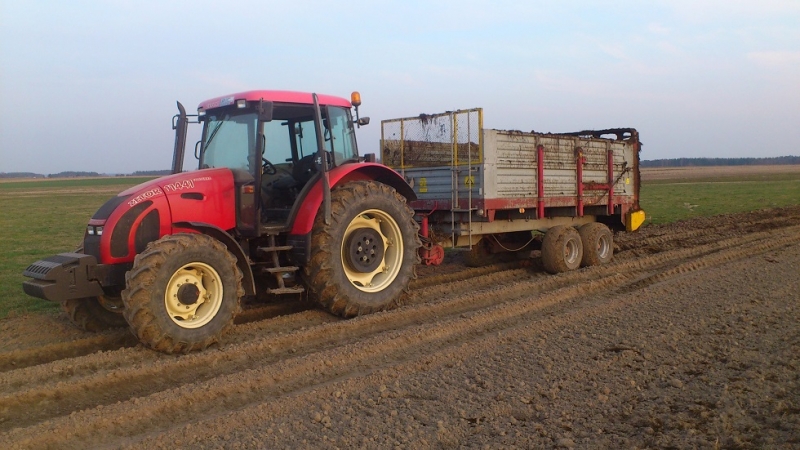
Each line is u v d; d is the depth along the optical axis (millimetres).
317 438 4020
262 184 7043
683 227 17188
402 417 4297
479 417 4293
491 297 8273
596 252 10711
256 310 7645
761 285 8328
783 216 19094
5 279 10164
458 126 9250
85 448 4066
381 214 7531
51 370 5277
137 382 5172
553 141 10086
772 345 5727
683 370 5137
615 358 5438
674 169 128625
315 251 6938
